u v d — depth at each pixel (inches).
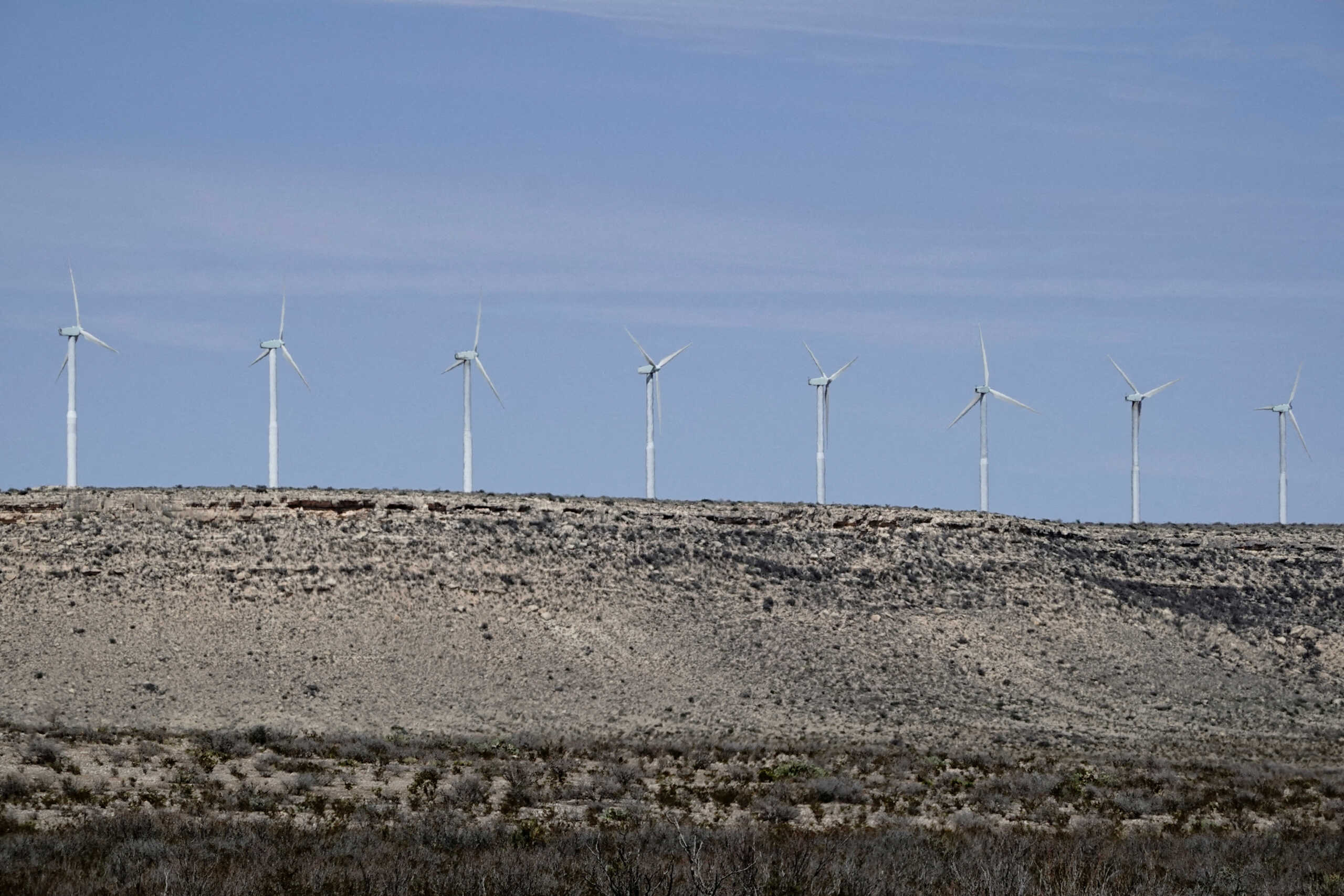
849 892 5172.2
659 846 6284.5
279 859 5698.8
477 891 5103.3
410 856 5816.9
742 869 4975.4
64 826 6441.9
